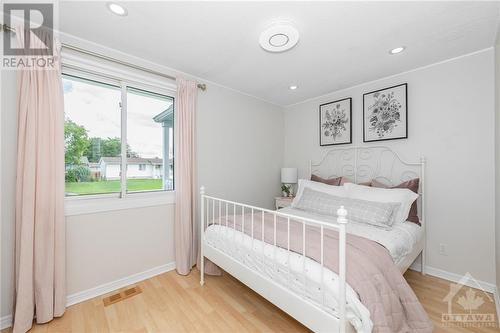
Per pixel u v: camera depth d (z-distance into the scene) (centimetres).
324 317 115
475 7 146
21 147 153
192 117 249
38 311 158
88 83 201
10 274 158
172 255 246
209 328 157
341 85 288
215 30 174
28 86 155
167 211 242
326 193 258
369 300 108
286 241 152
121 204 210
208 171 277
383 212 197
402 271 172
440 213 226
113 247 205
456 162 217
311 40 185
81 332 154
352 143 293
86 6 148
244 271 166
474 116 207
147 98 238
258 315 171
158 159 246
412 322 127
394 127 253
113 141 213
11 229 158
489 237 200
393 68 239
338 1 141
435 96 228
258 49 202
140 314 172
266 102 353
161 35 181
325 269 123
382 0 140
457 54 210
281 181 370
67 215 180
